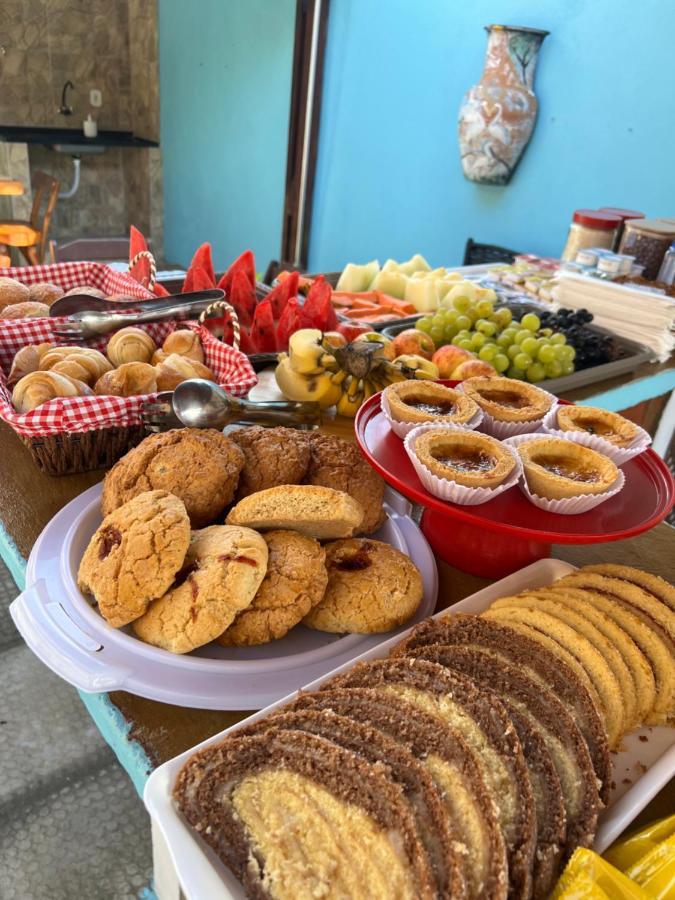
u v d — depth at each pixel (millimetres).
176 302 1545
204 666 782
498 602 863
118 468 994
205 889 542
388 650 787
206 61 5156
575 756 653
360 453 1072
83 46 5949
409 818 537
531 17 3143
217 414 1132
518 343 1813
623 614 839
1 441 1302
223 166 5371
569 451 1006
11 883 1447
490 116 3217
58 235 6547
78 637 808
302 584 824
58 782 1656
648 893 554
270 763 608
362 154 4258
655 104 2809
